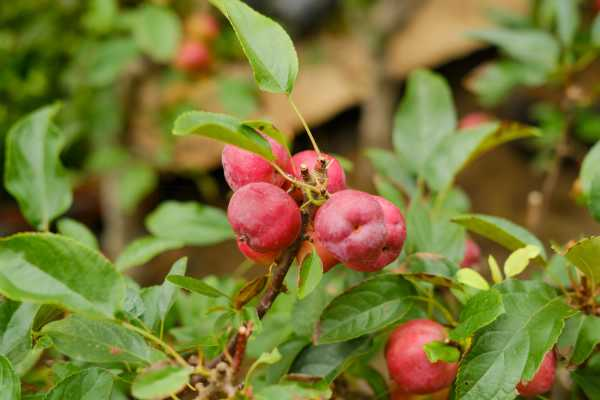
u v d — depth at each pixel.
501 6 1.48
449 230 0.63
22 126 0.66
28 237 0.52
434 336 0.58
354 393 0.66
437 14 1.51
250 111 1.32
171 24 1.14
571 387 0.65
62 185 0.66
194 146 1.49
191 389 0.55
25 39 1.26
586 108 1.11
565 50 0.88
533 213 0.85
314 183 0.54
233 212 0.53
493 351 0.55
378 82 1.50
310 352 0.61
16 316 0.57
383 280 0.59
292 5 1.65
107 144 1.39
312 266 0.54
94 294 0.53
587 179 0.64
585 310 0.59
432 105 0.73
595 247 0.55
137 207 1.45
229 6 0.57
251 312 0.55
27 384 0.63
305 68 1.60
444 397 0.61
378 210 0.53
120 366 0.59
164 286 0.59
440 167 0.70
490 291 0.55
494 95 1.09
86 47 1.24
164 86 1.32
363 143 1.55
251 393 0.54
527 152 1.58
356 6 1.52
